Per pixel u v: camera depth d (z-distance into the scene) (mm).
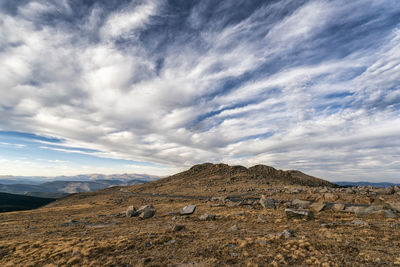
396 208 29547
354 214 30266
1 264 17094
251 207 43375
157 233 22969
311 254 14734
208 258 15070
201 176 199000
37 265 15789
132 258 15680
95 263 15047
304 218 27906
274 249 16062
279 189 81312
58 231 30781
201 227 26500
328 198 46594
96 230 29750
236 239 18906
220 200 62812
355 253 14539
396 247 15281
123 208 67188
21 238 26516
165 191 148375
